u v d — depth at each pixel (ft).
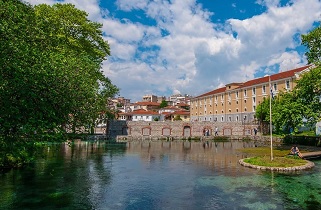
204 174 80.33
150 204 53.36
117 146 172.45
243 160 100.68
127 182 70.64
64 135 43.11
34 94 34.30
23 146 36.52
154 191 62.34
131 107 514.27
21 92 33.73
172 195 59.16
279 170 83.66
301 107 121.90
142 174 80.84
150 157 118.42
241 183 69.10
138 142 207.82
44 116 39.01
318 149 136.56
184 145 182.91
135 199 56.44
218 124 251.80
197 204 53.21
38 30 46.62
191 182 70.54
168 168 90.68
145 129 241.96
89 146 170.50
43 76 39.60
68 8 120.47
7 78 34.42
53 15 113.09
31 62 39.29
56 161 103.45
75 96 53.21
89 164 97.55
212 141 222.07
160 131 244.63
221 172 83.10
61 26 115.65
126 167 92.63
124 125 237.66
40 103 37.47
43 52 45.65
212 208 50.98
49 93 40.45
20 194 58.13
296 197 57.16
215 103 322.75
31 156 41.04
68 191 61.31
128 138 227.81
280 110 128.47
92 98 64.75
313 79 123.34
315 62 132.46
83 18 124.57
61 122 46.91
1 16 37.50
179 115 386.52
